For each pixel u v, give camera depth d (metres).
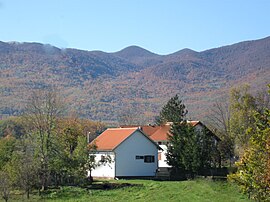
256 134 19.39
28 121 52.59
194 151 54.66
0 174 44.03
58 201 43.16
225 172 57.62
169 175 58.16
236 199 38.34
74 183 50.47
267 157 18.81
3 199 43.22
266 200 18.59
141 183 52.16
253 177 19.17
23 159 47.44
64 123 55.66
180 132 56.91
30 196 45.91
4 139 52.34
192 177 54.72
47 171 48.62
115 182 53.47
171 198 42.09
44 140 49.69
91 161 52.16
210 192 42.91
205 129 58.25
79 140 51.09
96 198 44.25
